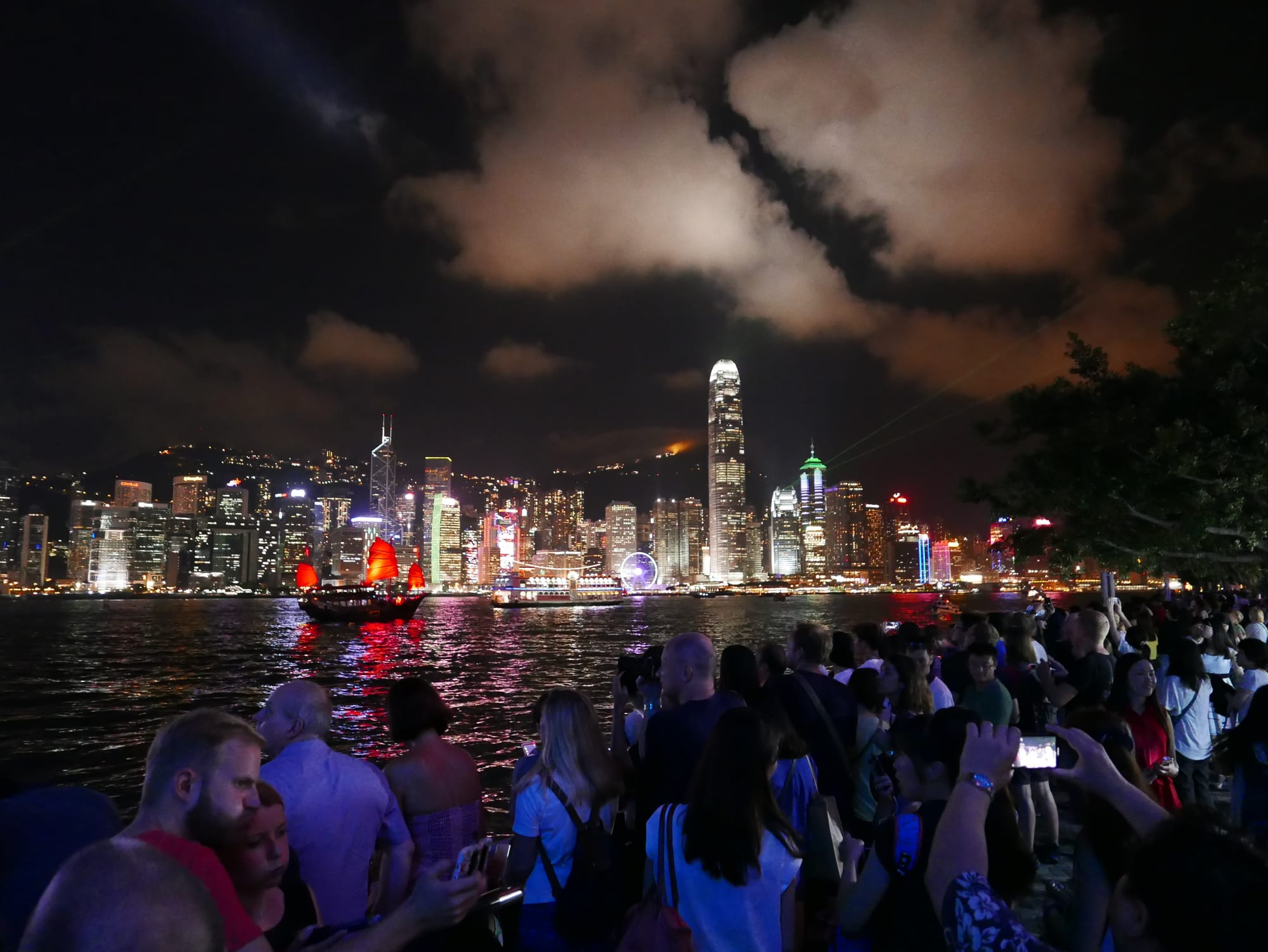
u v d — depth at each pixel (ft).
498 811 49.11
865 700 20.47
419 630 422.41
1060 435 60.54
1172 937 6.01
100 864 4.50
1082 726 15.49
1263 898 5.68
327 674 190.19
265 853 9.68
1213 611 57.72
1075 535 61.62
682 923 10.33
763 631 384.68
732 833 10.50
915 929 10.44
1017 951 7.36
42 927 4.30
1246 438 55.72
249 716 124.98
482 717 109.40
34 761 84.69
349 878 13.76
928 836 10.67
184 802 9.22
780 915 10.81
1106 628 26.07
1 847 9.10
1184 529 54.90
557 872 14.02
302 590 492.54
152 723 114.73
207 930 4.51
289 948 9.48
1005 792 10.65
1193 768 25.16
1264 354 57.88
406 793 15.69
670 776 15.20
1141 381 60.13
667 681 16.47
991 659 23.88
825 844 14.65
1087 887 9.95
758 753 10.94
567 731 14.38
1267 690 14.51
